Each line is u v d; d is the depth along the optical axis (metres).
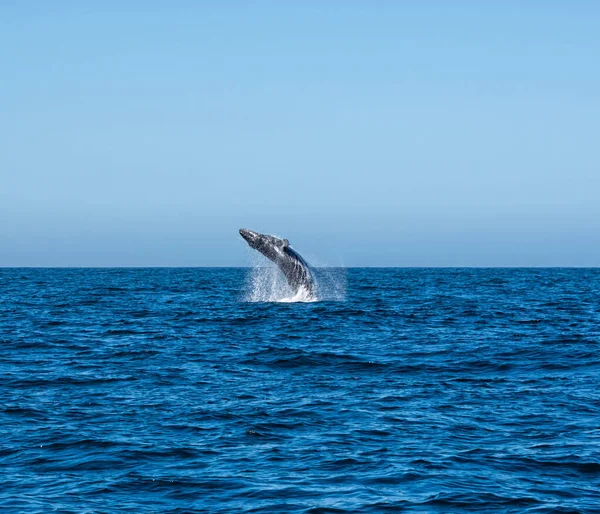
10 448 62.19
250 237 161.75
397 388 86.56
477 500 50.47
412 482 53.94
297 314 169.00
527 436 65.38
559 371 97.81
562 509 48.81
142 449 61.84
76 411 74.94
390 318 167.12
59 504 49.88
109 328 150.25
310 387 87.25
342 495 51.53
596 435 65.44
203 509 49.12
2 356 112.06
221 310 190.50
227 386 87.81
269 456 60.09
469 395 82.44
